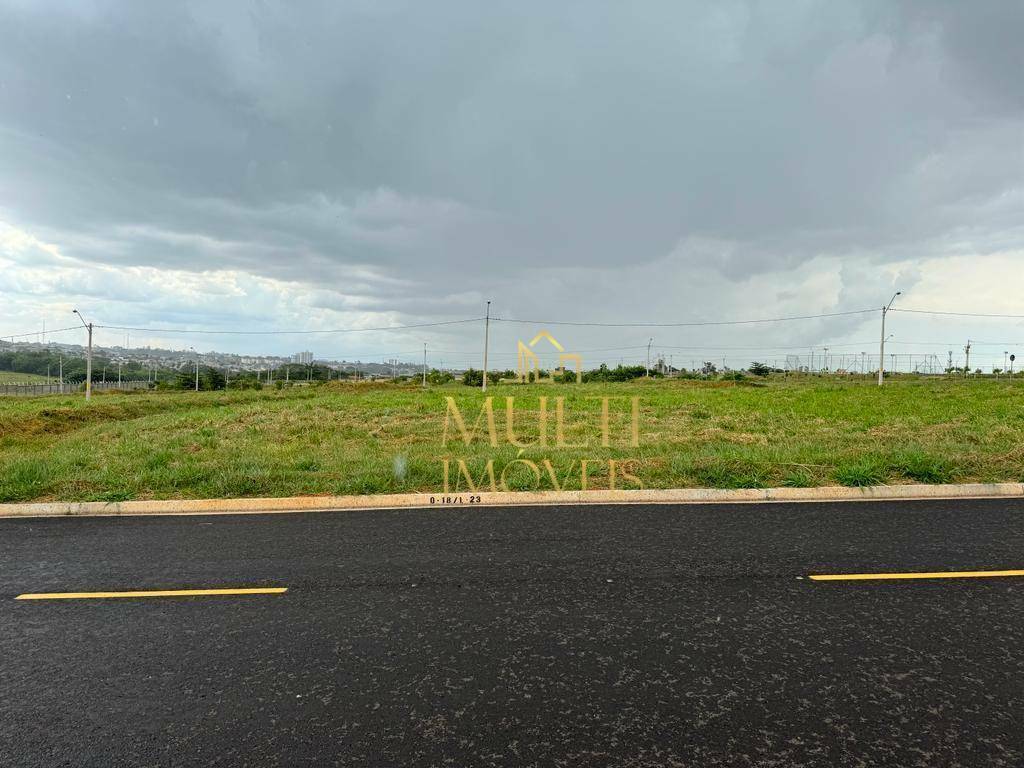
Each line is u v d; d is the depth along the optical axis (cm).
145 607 468
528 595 482
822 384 5612
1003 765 271
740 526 689
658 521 718
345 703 327
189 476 937
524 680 348
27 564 581
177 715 318
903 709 316
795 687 338
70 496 858
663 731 298
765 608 451
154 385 8962
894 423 1800
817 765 272
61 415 2531
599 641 398
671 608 452
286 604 470
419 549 613
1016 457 986
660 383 5938
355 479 914
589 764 274
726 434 1517
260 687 345
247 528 709
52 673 365
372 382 7431
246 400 4222
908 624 421
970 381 5425
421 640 402
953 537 636
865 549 595
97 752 288
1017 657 372
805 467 946
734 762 275
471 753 283
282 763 277
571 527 694
